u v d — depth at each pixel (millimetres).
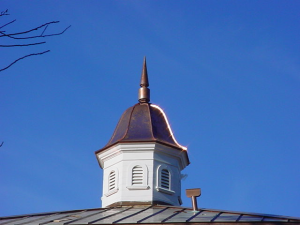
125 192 58656
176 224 43375
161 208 54312
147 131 61250
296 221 42344
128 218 47750
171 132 62625
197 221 43281
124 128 62188
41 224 47688
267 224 42250
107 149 61438
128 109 64562
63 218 50406
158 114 63594
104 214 51844
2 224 49906
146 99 64875
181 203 61000
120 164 60156
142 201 58094
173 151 61188
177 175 61438
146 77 66062
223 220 43438
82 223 46250
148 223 43906
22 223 49250
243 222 42594
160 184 59438
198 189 51094
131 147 60281
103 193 60438
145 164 59812
